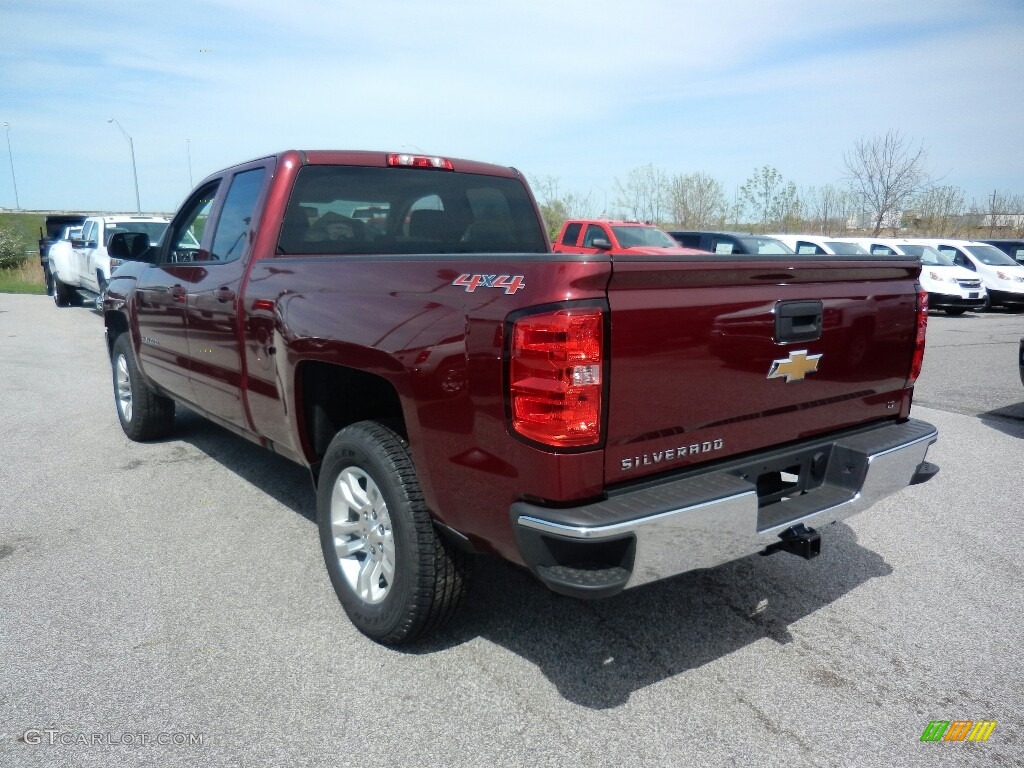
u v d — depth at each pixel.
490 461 2.58
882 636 3.34
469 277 2.69
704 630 3.37
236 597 3.59
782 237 18.41
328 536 3.42
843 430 3.34
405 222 4.35
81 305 18.06
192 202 5.04
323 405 3.62
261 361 3.78
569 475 2.41
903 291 3.41
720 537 2.62
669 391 2.58
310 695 2.86
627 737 2.65
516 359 2.44
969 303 18.33
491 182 4.70
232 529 4.39
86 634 3.25
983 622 3.46
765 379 2.88
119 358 6.17
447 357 2.66
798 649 3.23
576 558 2.46
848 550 4.25
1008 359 11.41
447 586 3.00
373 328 2.97
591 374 2.38
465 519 2.74
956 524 4.63
